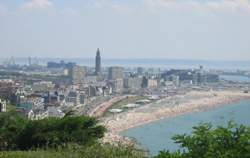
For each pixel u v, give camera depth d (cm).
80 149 2297
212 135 1116
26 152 2320
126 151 2253
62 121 2628
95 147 2298
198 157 1098
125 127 16750
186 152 1138
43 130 2642
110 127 16300
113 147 2322
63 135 2570
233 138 1109
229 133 1108
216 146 1087
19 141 2672
